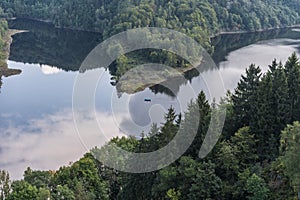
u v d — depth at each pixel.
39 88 133.38
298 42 199.50
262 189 46.69
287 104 58.44
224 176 51.97
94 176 56.16
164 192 51.41
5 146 91.69
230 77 131.38
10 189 54.78
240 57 167.75
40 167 82.88
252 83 62.97
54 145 92.06
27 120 106.38
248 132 56.47
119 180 58.66
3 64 162.38
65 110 113.50
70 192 51.62
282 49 183.00
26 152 89.06
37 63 167.38
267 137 57.53
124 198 55.44
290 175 44.06
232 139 54.94
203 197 48.53
